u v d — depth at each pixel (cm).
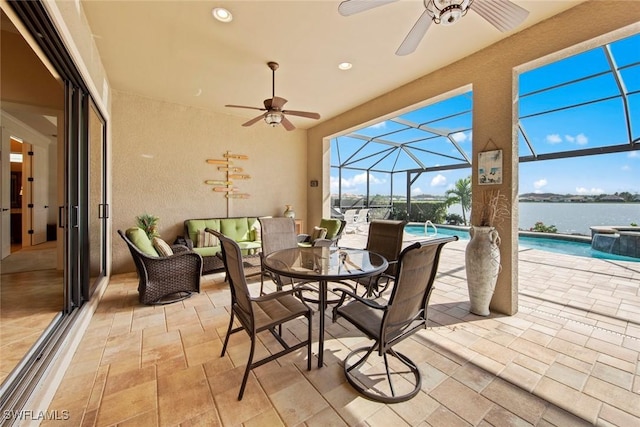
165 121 455
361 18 241
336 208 920
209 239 449
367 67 328
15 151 635
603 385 170
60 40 179
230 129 525
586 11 220
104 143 366
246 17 240
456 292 343
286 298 213
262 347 215
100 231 362
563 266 468
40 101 364
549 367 188
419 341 222
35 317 249
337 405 154
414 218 1027
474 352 207
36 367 161
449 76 320
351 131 510
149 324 253
